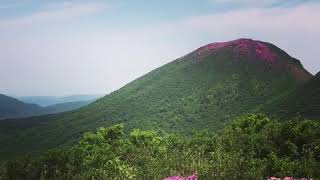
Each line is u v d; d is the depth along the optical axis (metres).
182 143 49.03
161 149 45.47
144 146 47.81
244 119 49.84
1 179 40.97
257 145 40.38
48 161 42.09
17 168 41.44
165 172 37.38
